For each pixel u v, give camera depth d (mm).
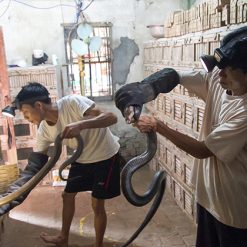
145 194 1172
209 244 1460
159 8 4043
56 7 3834
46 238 2391
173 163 2977
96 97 4133
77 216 2832
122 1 3959
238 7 1808
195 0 3826
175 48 2738
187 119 2521
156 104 3389
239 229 1295
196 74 1373
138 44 4098
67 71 3980
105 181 2059
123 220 2723
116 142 2152
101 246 2229
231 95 1202
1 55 2883
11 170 2480
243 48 1045
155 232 2521
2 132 3041
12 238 2510
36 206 3043
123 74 4148
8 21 3775
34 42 3869
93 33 3992
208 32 2119
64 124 1955
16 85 3287
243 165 1223
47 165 1494
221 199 1277
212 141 1139
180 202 2873
